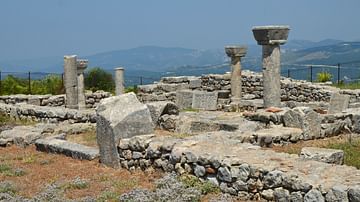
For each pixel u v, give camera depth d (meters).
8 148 15.55
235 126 15.02
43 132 16.44
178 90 28.33
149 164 11.36
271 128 14.80
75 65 24.33
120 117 12.22
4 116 22.25
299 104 24.11
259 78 28.94
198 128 15.85
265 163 9.02
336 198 7.43
